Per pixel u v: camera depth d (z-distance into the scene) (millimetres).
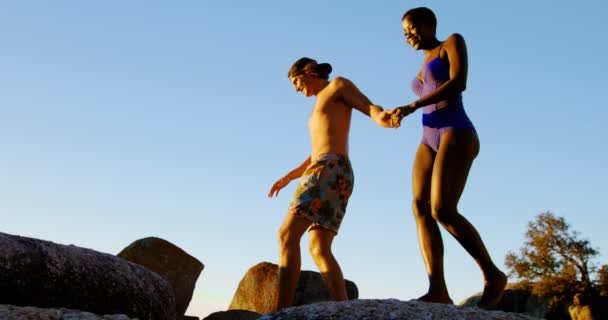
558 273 31422
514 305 31672
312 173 4617
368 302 2650
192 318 7234
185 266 7234
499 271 3447
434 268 3586
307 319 2576
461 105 3699
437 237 3641
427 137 3734
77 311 2865
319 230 4613
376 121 4457
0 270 3102
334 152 4672
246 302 8227
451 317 2518
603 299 30562
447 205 3463
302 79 4949
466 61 3654
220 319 7289
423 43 3859
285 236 4516
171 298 3934
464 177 3549
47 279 3244
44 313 2713
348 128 4809
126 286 3562
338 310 2588
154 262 7121
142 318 3578
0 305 2742
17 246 3242
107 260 3623
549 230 32031
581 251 30969
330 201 4582
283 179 5445
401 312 2535
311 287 7855
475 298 20812
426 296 3551
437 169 3535
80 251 3527
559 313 31047
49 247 3373
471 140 3592
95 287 3412
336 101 4777
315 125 4801
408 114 3643
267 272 8289
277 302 4418
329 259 4598
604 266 30953
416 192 3719
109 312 3432
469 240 3447
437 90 3596
